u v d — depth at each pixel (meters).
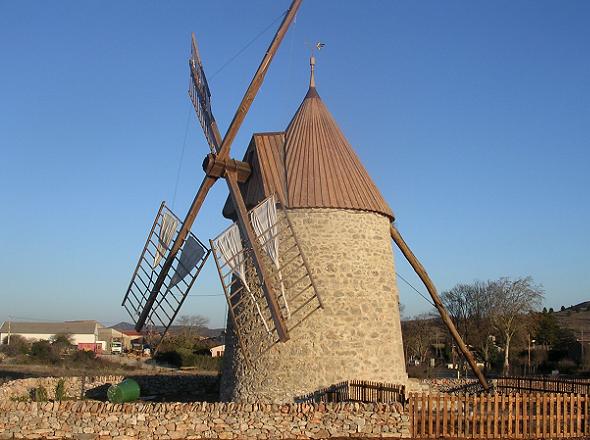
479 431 13.91
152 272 19.22
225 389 19.27
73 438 13.69
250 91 17.69
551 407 14.14
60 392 20.17
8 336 78.19
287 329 16.27
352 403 14.20
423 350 58.53
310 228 18.45
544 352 55.53
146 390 24.09
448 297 58.03
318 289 18.14
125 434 13.70
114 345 90.69
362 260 18.73
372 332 18.44
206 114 19.83
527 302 55.03
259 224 17.02
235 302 19.44
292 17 17.94
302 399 17.55
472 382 23.03
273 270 17.91
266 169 18.78
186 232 18.56
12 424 13.80
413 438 13.70
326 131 19.73
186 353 47.09
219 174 18.38
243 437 13.72
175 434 13.70
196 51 21.20
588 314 83.69
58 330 89.50
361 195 18.98
